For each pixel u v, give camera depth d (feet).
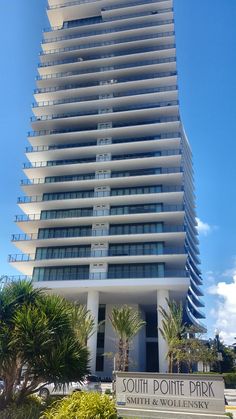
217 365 181.57
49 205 207.31
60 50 256.11
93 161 220.23
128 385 42.16
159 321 168.55
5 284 50.19
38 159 226.17
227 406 77.51
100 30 254.88
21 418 38.96
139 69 231.50
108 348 192.24
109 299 197.67
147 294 185.78
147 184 203.92
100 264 186.80
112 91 231.71
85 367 46.88
